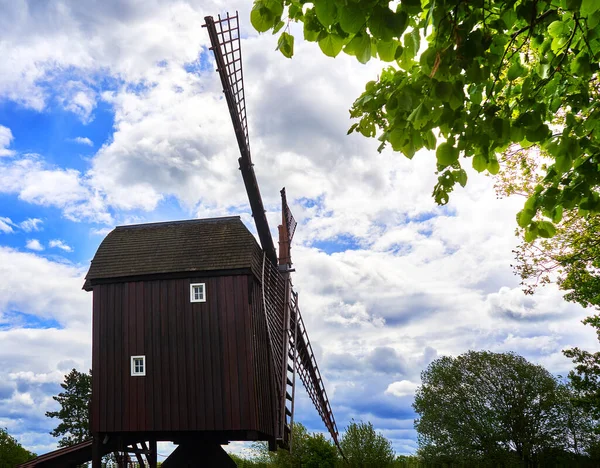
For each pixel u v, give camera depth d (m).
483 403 39.12
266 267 27.27
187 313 24.19
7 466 42.69
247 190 25.67
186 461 24.91
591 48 5.56
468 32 4.34
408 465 38.97
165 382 23.66
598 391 33.81
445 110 4.51
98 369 24.27
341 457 37.31
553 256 20.14
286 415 26.73
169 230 26.53
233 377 23.27
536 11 4.80
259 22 4.29
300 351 30.95
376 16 3.71
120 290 24.91
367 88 5.08
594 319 29.83
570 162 5.12
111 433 24.05
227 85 23.38
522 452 37.91
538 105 5.21
